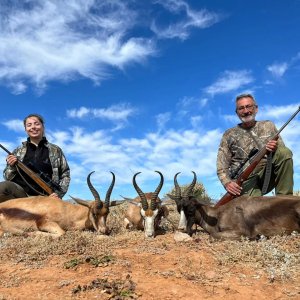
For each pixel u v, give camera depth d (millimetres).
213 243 2066
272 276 1539
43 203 2654
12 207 2641
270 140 2320
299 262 1688
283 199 2141
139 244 2145
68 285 1521
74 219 2676
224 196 2412
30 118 2920
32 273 1689
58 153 3023
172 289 1446
